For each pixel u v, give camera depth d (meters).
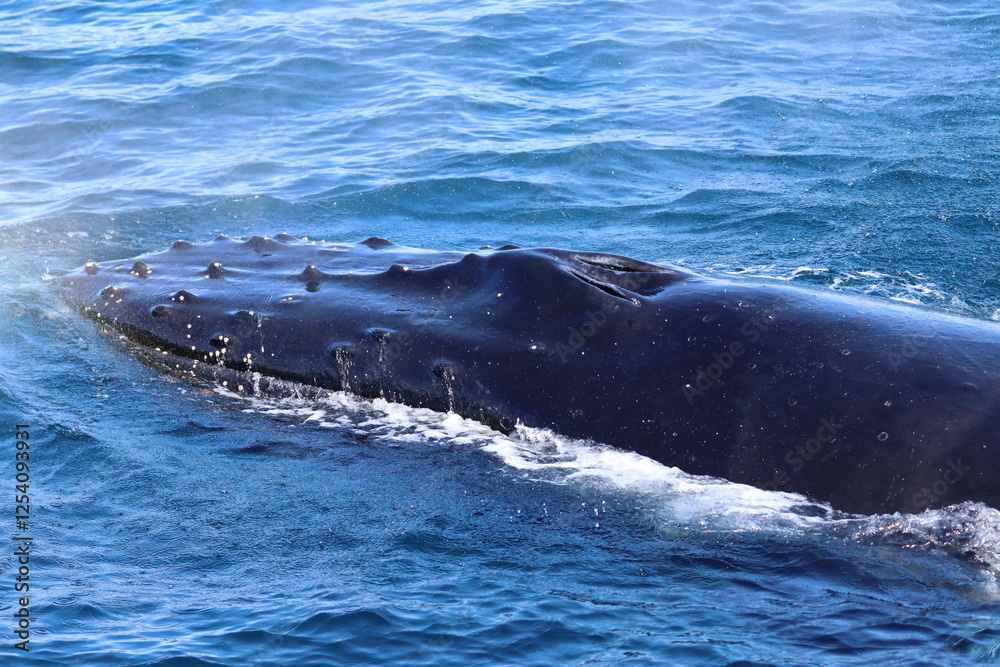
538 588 28.30
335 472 34.03
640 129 77.94
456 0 115.56
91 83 90.06
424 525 31.23
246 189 66.94
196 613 27.33
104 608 27.44
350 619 26.91
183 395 38.75
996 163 67.50
